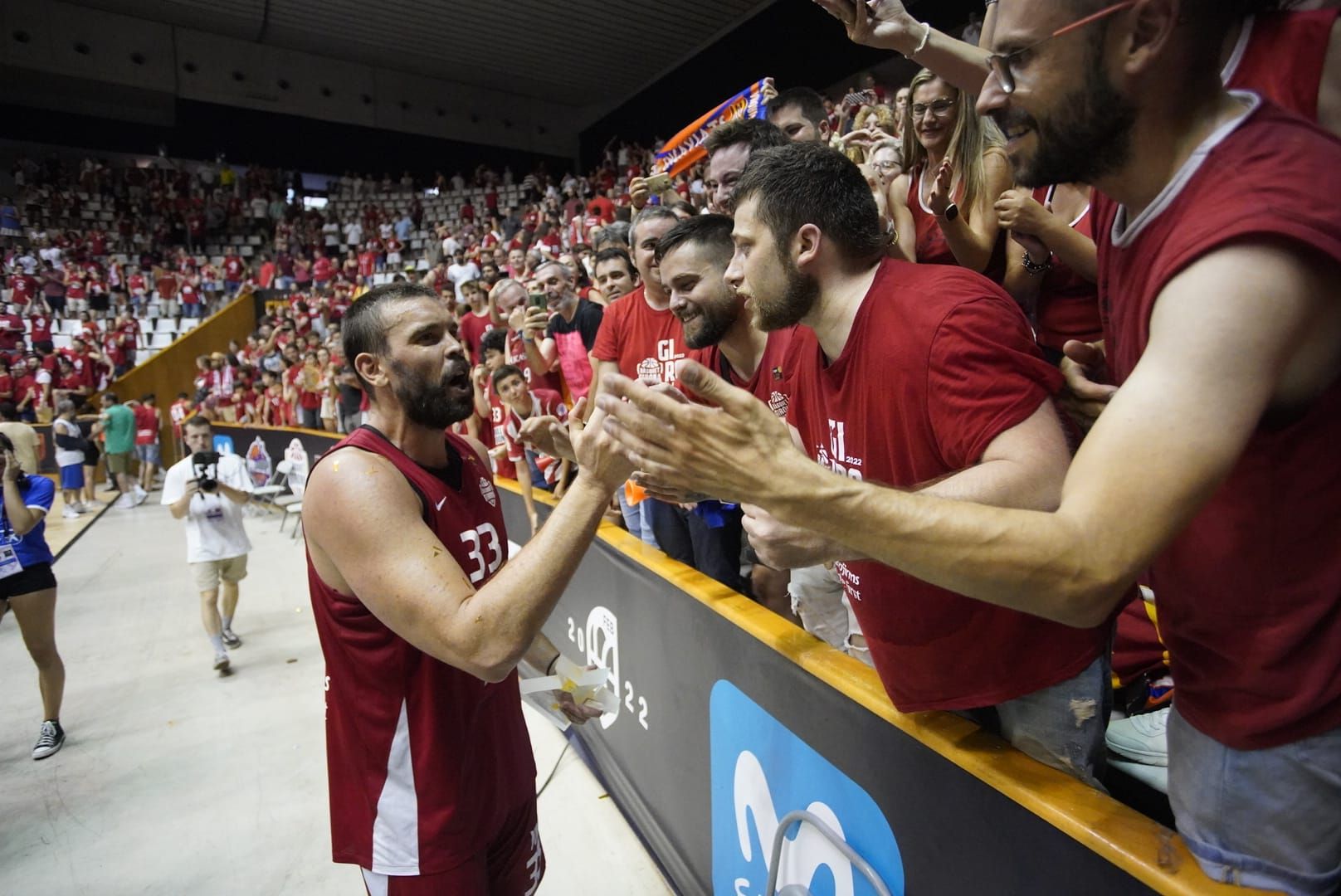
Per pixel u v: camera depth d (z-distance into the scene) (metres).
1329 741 0.72
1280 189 0.58
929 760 1.19
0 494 3.28
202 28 17.02
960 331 0.97
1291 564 0.69
